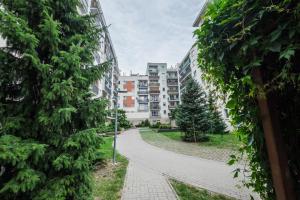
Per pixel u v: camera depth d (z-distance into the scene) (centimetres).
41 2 331
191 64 3284
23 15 328
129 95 5212
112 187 529
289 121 162
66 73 345
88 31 436
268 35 131
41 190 291
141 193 492
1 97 318
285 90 158
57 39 335
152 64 5738
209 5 171
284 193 135
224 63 173
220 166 808
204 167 797
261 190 201
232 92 200
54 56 322
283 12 125
